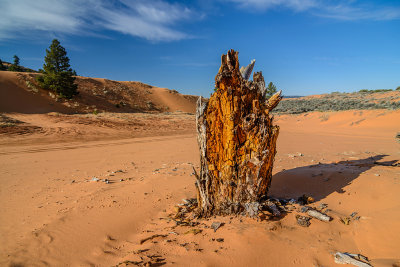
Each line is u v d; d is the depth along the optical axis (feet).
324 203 16.87
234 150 15.24
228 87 14.75
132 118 133.39
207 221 15.44
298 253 11.57
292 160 35.76
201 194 16.31
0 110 128.06
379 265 10.07
